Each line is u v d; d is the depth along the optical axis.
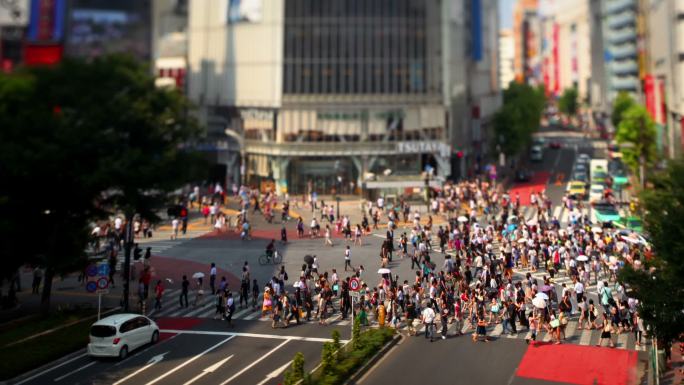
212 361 36.59
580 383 32.91
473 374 34.28
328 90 112.50
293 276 56.22
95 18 121.12
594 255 54.38
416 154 113.44
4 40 112.81
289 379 30.16
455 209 84.81
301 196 107.75
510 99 170.62
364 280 53.91
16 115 37.44
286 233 74.44
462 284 45.38
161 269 59.62
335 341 35.78
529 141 152.25
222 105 119.50
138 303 48.22
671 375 33.66
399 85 113.50
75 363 36.66
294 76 112.12
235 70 116.75
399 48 113.25
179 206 45.66
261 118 113.88
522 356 36.97
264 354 37.72
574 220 70.44
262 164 114.00
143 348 39.16
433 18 114.19
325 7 111.94
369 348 36.94
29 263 44.66
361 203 99.19
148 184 43.78
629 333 40.66
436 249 65.81
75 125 38.88
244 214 78.25
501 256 56.56
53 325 42.50
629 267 31.39
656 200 31.02
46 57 112.94
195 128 47.69
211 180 120.94
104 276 43.19
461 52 123.81
